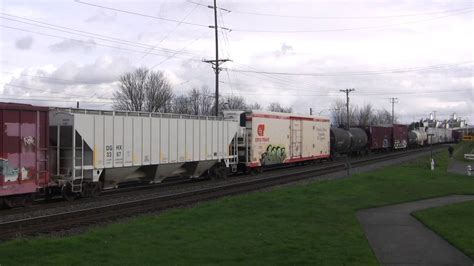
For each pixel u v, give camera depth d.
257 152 35.44
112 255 9.53
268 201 18.42
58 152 20.55
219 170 31.66
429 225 13.37
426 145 102.19
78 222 14.77
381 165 44.09
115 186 24.06
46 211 17.36
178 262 9.01
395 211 16.44
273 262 9.03
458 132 135.88
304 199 19.06
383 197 20.05
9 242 10.98
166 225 13.19
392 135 75.00
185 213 15.51
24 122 18.11
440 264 9.21
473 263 9.29
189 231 12.24
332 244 10.70
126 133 23.61
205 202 19.95
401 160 52.06
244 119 35.06
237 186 26.12
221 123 31.39
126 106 85.62
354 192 21.61
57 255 9.48
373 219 14.76
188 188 25.58
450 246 10.84
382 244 11.05
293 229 12.59
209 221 13.90
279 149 38.81
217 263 8.95
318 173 34.94
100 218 15.55
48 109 19.31
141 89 85.94
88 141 21.33
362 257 9.47
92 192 21.84
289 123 40.62
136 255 9.54
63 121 20.70
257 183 27.97
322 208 16.61
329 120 49.91
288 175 33.06
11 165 17.50
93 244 10.62
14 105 17.66
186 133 28.02
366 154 65.44
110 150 22.64
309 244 10.67
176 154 27.14
